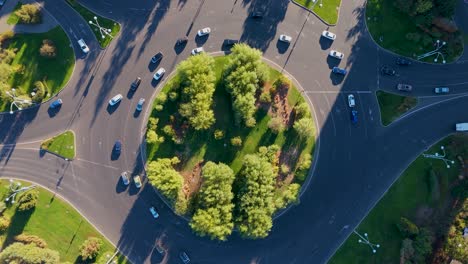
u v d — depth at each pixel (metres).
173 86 108.56
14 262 104.31
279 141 110.94
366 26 112.69
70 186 111.69
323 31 112.19
